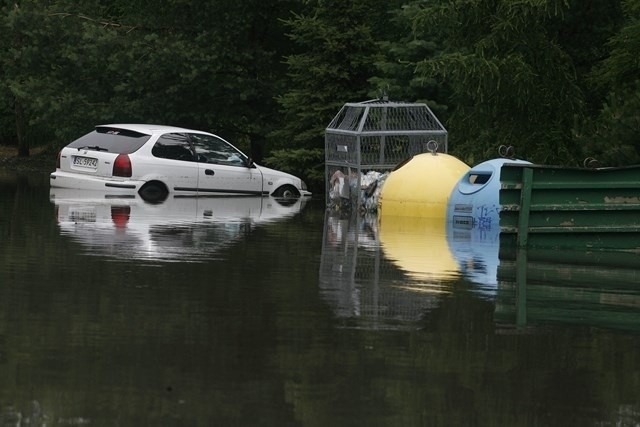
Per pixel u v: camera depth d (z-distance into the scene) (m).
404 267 20.56
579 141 31.34
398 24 45.25
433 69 34.62
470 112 37.72
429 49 43.03
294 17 53.19
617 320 15.35
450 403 11.09
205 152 39.62
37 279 17.89
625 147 29.95
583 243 24.53
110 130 39.44
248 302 16.22
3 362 12.25
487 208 29.27
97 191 38.66
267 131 50.78
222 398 11.03
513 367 12.55
